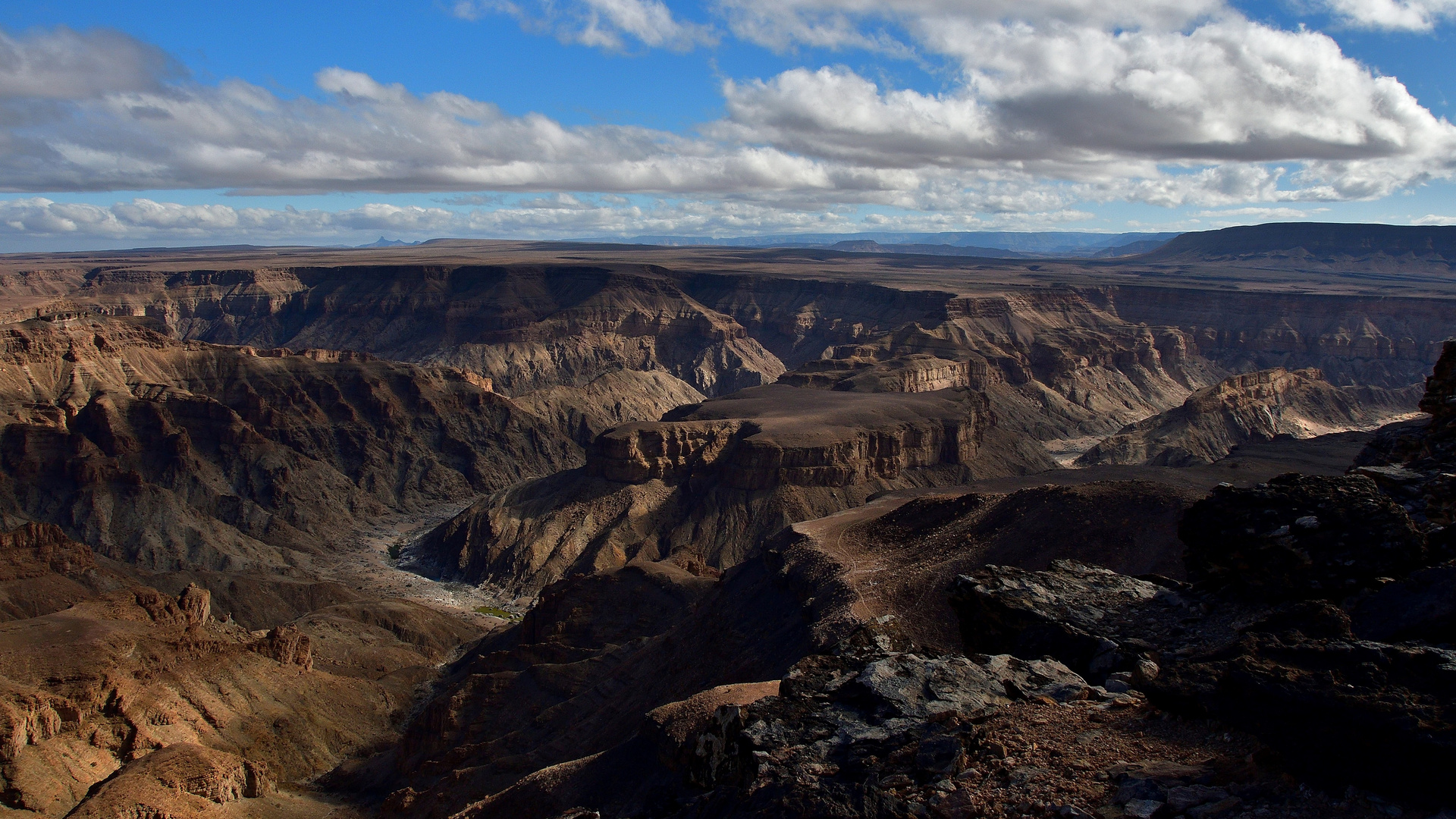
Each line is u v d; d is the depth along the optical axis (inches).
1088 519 3196.4
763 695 2220.7
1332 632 1141.1
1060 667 1331.2
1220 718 1012.5
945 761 1064.8
